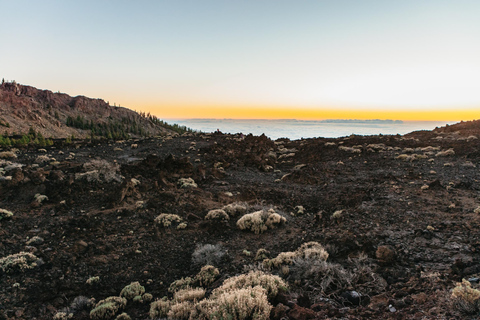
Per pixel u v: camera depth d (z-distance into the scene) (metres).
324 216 15.54
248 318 6.24
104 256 11.99
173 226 15.05
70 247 12.35
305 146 41.44
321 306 6.71
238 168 30.33
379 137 42.97
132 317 8.46
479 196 15.54
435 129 48.09
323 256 9.62
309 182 23.94
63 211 15.82
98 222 14.66
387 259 8.92
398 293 6.84
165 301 8.86
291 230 14.38
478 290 5.96
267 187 23.00
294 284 8.25
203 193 20.88
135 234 13.97
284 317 6.18
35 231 13.51
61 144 39.75
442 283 7.00
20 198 16.98
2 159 26.53
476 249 9.16
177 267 11.66
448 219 12.61
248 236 14.02
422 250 9.73
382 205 15.77
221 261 11.59
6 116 126.06
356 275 8.23
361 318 5.95
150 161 25.75
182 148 39.25
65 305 9.17
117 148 38.50
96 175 20.61
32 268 10.62
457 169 22.72
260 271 9.02
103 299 9.47
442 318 5.45
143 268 11.45
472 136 35.03
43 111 153.25
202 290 8.88
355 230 12.64
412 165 25.98
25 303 8.96
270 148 42.12
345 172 26.09
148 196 18.83
